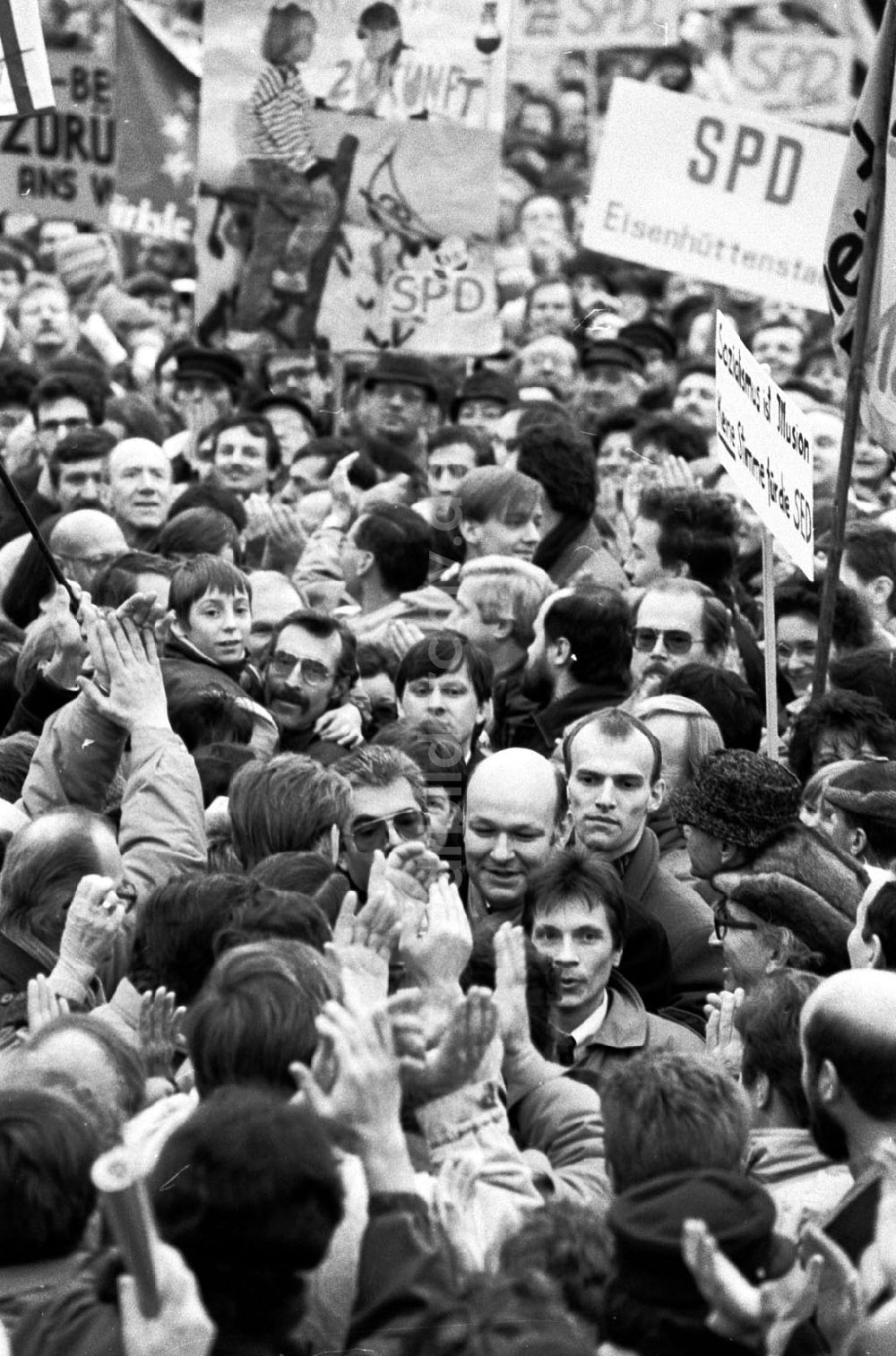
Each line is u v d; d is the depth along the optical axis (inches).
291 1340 178.4
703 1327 181.8
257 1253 174.7
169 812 305.0
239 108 585.6
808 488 427.8
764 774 314.3
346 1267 190.5
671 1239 182.9
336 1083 197.9
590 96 963.3
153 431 621.6
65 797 317.1
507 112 967.6
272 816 298.4
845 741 377.1
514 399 690.2
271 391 703.1
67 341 751.1
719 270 549.6
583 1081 273.0
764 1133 241.0
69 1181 188.7
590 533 518.6
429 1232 192.7
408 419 674.2
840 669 419.5
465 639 385.1
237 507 529.3
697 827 315.6
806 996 248.1
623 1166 202.5
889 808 328.2
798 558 419.2
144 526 534.3
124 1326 166.2
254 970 212.8
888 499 645.9
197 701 363.6
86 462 550.9
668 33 714.2
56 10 816.3
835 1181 230.2
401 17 586.6
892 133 393.4
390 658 446.3
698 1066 206.8
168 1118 207.9
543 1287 187.8
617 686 406.9
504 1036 250.5
